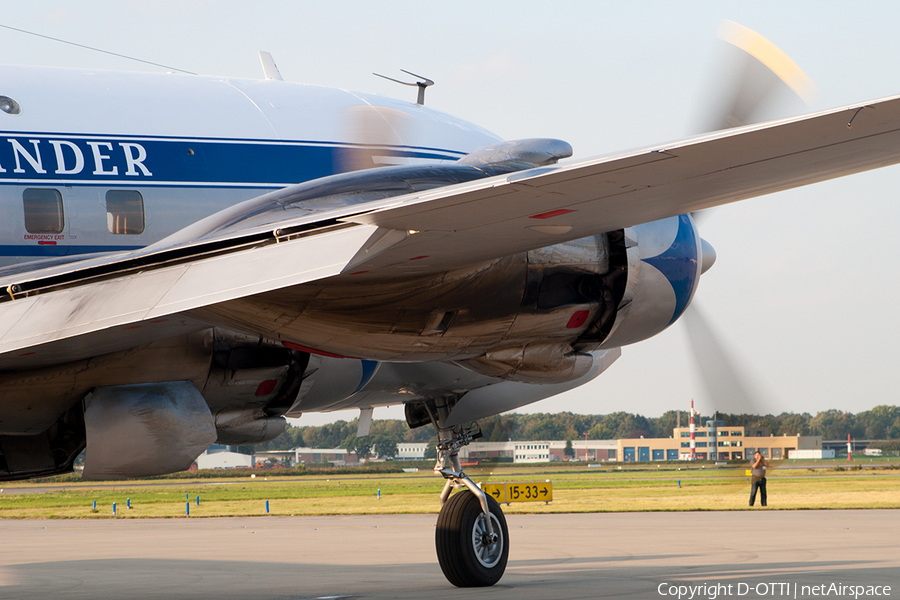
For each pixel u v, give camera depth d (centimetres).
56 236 2444
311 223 1769
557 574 3136
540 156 2459
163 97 2697
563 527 5931
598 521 6581
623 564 3512
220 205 2652
